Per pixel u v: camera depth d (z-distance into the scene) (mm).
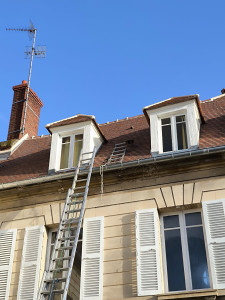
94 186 10367
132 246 9203
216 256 8523
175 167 9898
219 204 9094
